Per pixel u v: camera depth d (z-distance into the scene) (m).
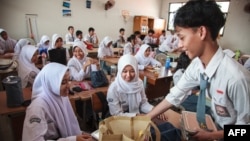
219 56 0.85
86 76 2.59
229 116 0.90
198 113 1.03
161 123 1.23
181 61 2.41
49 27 6.70
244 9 6.48
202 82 0.94
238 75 0.78
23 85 2.43
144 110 1.88
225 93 0.84
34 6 6.29
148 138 0.91
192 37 0.78
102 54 4.62
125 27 8.69
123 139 0.80
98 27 7.86
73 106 1.92
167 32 9.59
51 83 1.24
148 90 3.05
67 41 6.36
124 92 1.80
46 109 1.20
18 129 1.75
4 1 5.77
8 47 5.33
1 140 2.27
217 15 0.73
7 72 2.93
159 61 4.02
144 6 9.06
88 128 2.17
